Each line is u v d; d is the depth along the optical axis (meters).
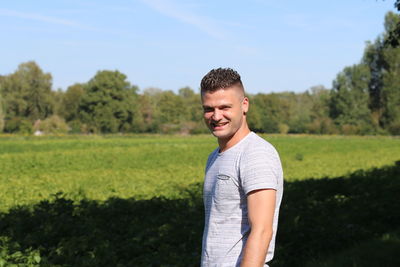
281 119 117.44
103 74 103.19
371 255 7.04
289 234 7.77
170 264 6.35
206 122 2.81
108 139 66.56
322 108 120.06
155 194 13.39
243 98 2.78
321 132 96.62
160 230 8.16
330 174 20.38
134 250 7.13
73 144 49.22
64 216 8.73
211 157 2.96
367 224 9.38
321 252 7.32
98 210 9.89
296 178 18.39
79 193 12.80
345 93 100.44
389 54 93.50
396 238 8.02
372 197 11.87
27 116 106.00
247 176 2.57
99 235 7.65
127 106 103.69
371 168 22.06
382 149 43.50
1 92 102.12
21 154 30.05
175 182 17.12
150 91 166.75
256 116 100.50
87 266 6.27
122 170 23.36
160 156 32.00
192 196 12.65
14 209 10.14
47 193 14.23
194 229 8.16
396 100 92.38
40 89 105.94
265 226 2.49
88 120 101.38
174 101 132.12
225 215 2.68
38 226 8.37
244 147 2.69
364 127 91.69
